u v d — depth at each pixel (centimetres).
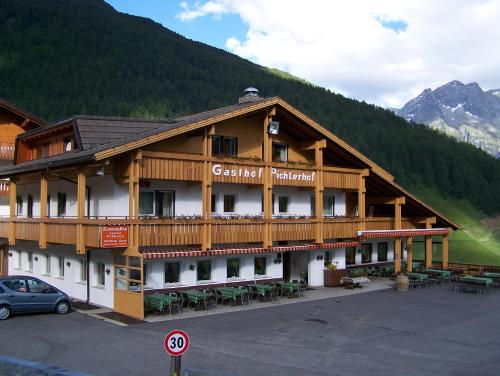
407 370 1534
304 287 3098
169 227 2462
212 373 1238
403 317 2322
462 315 2383
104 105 10562
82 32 14038
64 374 1151
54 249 2984
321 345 1812
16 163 3428
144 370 1492
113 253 2444
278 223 2906
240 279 2875
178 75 13750
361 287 3228
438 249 8131
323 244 3159
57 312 2331
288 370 1511
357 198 3812
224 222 2666
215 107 12338
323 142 3128
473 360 1650
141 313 2231
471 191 11725
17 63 11275
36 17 13525
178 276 2647
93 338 1875
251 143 2966
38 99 10038
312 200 3356
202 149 2722
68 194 2831
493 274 3556
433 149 12562
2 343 1795
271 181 2870
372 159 11856
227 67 15988
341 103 14888
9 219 2988
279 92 14475
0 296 2188
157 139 2388
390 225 3775
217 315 2319
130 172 2353
